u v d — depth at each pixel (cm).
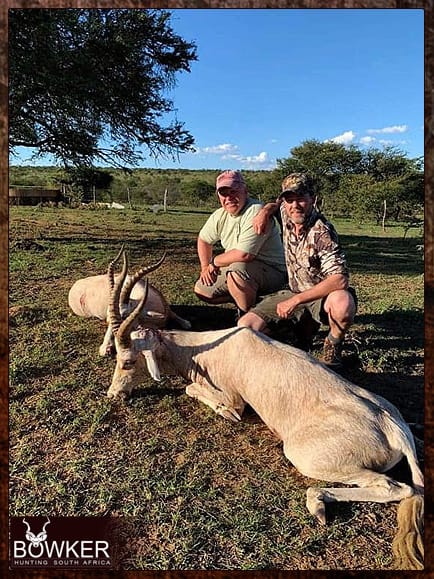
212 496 298
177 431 362
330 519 280
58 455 332
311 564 253
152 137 1305
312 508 280
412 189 1916
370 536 270
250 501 294
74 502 289
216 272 507
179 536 270
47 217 1734
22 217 1686
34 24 950
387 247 1384
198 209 2414
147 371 398
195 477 314
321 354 491
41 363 459
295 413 329
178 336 403
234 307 659
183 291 734
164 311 545
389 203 1939
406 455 294
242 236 483
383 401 325
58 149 1312
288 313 418
